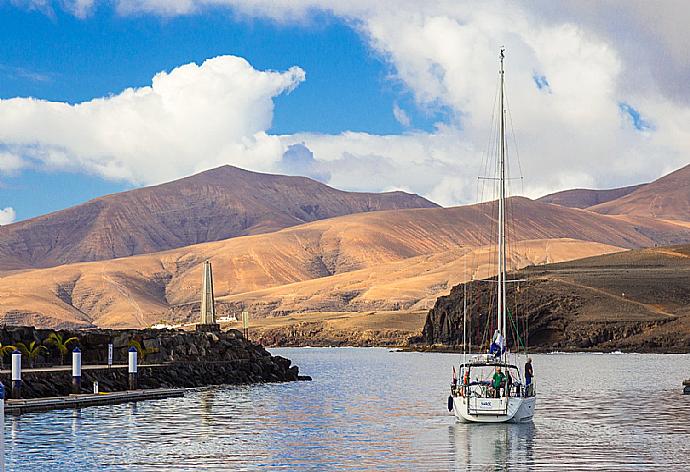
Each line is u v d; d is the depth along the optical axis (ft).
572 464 199.31
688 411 303.89
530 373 272.31
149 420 266.98
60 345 380.17
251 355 496.64
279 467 195.72
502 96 309.22
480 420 263.08
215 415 289.12
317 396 374.02
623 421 272.92
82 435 234.17
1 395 108.78
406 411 309.83
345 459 205.57
